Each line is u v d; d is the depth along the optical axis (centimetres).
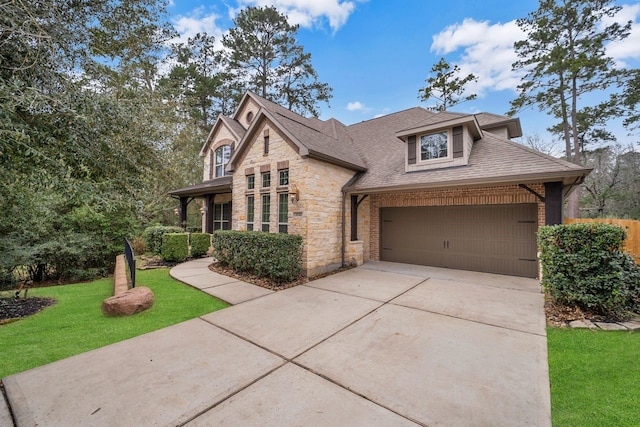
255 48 2395
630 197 1917
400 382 306
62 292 694
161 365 343
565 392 290
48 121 432
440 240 980
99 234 969
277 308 555
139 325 473
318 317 505
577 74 1733
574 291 508
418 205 1015
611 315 491
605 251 484
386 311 535
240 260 852
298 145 847
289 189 888
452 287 709
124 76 744
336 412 259
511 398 279
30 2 411
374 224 1127
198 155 1934
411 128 930
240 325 470
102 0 562
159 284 762
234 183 1120
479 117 1293
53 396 282
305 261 835
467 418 251
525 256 823
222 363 348
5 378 313
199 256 1248
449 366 339
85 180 503
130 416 254
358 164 1058
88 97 475
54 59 442
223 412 260
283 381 309
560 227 526
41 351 379
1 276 751
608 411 259
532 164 720
